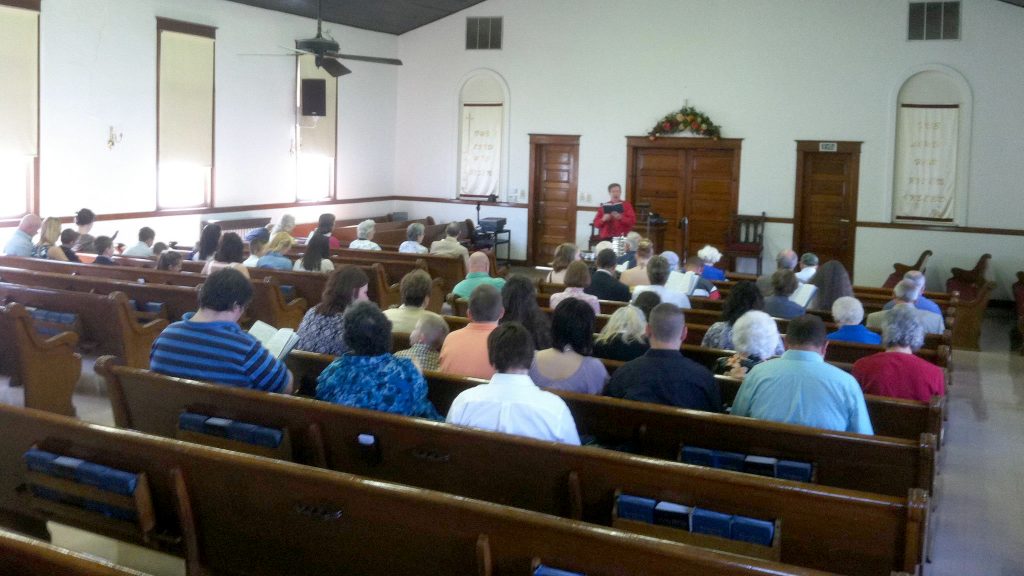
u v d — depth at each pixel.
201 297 3.78
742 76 13.87
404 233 14.77
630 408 3.60
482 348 4.30
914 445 3.20
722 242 14.39
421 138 16.19
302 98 14.05
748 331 4.36
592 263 12.37
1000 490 5.30
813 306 7.78
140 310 6.71
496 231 15.05
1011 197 12.69
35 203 10.30
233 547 2.90
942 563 4.28
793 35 13.52
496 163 15.66
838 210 13.69
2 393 5.88
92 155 10.91
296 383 4.38
